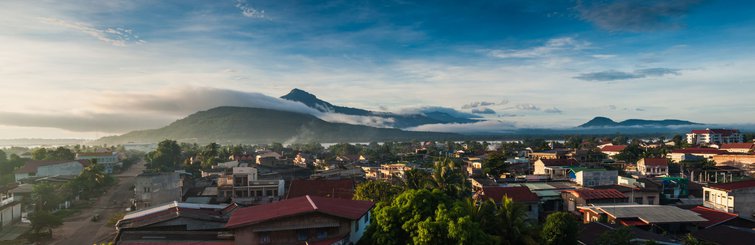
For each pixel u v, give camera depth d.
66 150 187.00
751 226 57.56
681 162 139.12
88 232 77.00
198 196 93.19
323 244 36.22
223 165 157.12
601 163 151.12
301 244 36.94
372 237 37.31
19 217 80.38
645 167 130.00
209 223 48.66
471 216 40.25
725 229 52.78
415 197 38.12
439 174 70.75
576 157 172.75
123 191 125.50
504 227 41.81
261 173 123.25
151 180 87.31
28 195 100.06
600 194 73.12
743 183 68.75
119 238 42.72
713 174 127.69
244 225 36.72
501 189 73.00
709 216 60.66
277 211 39.72
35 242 69.50
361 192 64.62
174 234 42.91
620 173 118.12
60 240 71.62
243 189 89.94
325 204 41.34
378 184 65.56
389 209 37.22
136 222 49.56
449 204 39.66
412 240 35.75
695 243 46.16
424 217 36.94
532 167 150.12
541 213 73.50
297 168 136.12
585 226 55.50
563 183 94.81
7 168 152.88
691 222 56.12
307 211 37.47
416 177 69.25
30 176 136.75
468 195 71.00
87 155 196.62
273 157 174.62
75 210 97.94
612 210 60.62
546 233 44.38
